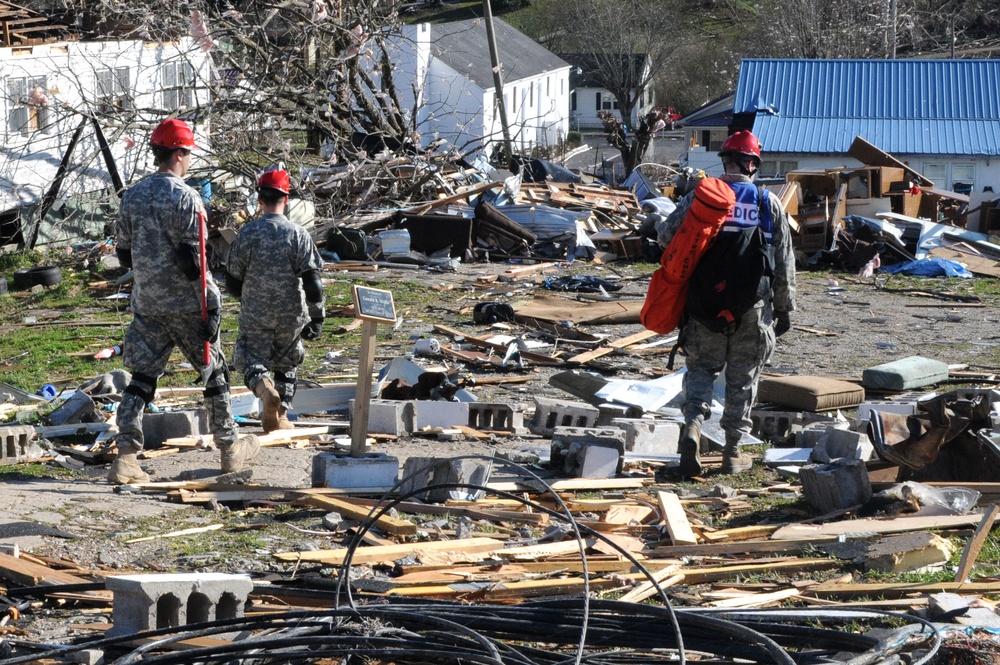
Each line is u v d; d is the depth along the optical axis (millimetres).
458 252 27922
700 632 5277
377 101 34250
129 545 7383
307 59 31047
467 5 101875
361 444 9188
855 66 54875
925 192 30844
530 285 24047
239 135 29078
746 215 9039
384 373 13242
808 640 5227
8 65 31016
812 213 27125
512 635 5488
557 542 7527
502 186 30422
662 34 99500
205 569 6914
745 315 9281
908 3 87312
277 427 10039
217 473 9195
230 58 30109
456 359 16047
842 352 17016
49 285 25000
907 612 5926
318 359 16188
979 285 24453
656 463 9969
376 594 6262
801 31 81250
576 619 5465
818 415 11164
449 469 8516
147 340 8828
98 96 33812
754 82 54969
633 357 16547
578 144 95250
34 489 8688
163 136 8664
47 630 5883
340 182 29844
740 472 9734
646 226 27922
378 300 9148
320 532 7770
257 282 9938
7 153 31312
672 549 7270
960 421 8672
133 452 8914
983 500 8352
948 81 53375
